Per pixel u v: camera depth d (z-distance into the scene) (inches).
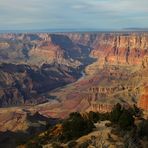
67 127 2583.7
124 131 2310.5
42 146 2459.4
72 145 2223.2
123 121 2422.5
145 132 2295.8
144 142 2142.0
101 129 2480.3
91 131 2470.5
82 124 2504.9
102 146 2054.6
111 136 2214.6
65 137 2458.2
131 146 2036.2
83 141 2241.6
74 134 2445.9
